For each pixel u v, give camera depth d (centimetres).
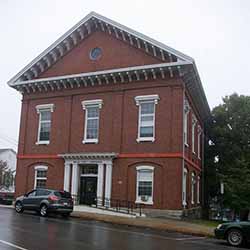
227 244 1691
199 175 3734
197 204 3519
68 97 3281
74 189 3059
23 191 3328
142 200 2800
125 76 3028
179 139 2778
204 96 3475
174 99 2841
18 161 3412
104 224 2167
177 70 2831
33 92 3466
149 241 1530
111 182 2934
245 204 3578
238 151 3966
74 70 3294
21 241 1296
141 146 2889
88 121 3172
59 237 1459
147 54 2997
